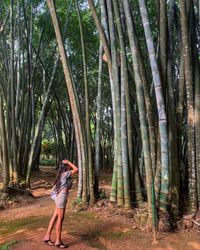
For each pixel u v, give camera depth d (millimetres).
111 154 17781
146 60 7879
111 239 5129
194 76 5906
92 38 12336
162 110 5570
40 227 5656
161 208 5574
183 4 5512
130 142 6352
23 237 5219
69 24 11781
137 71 5855
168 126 5883
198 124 5762
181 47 6082
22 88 10570
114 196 6512
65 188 4922
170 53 6027
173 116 5859
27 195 8961
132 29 5891
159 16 5973
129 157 6344
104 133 18281
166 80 5883
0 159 9453
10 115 9406
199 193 5742
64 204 4887
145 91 5832
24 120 10391
